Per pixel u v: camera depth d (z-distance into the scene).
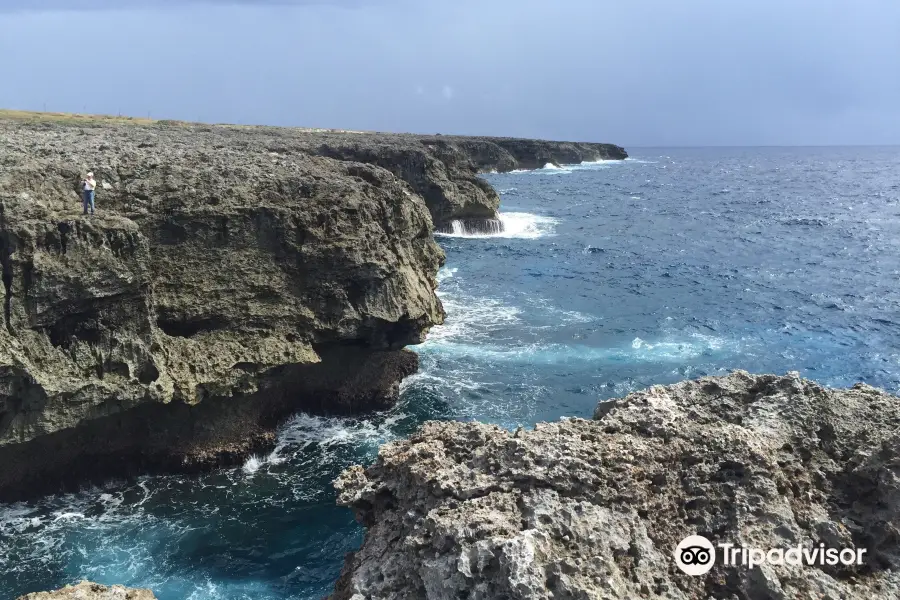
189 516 23.55
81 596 13.61
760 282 57.19
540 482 12.09
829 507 12.34
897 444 12.62
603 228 86.88
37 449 23.47
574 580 9.97
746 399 14.85
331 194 29.77
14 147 30.81
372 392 31.86
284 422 30.23
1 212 22.42
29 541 21.92
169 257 26.22
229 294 26.97
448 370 36.34
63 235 22.80
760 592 10.73
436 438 14.38
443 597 10.49
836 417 13.77
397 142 95.88
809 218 97.19
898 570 11.27
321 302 28.66
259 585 20.20
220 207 26.92
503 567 10.18
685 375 36.56
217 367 25.77
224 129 100.38
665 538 11.58
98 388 23.02
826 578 10.92
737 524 11.60
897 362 38.66
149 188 26.56
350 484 14.42
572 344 40.88
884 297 52.16
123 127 70.31
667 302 50.72
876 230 85.19
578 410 32.19
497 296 51.62
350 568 13.87
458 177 81.38
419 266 34.72
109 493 24.92
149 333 24.55
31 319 22.16
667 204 114.88
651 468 12.42
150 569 20.81
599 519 11.24
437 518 11.52
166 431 25.91
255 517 23.53
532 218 93.81
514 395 33.56
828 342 42.00
